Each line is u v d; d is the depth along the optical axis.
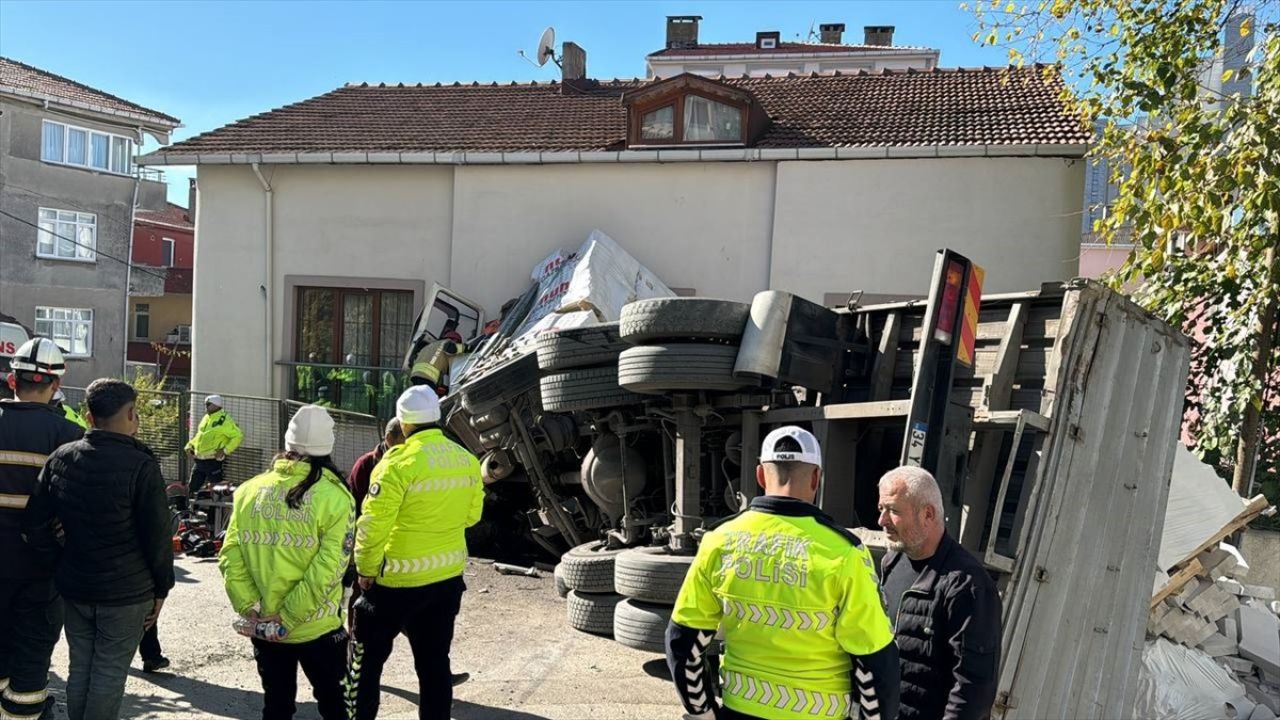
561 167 15.23
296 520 4.44
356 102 18.81
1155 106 8.94
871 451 6.31
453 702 6.00
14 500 4.80
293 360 16.20
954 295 5.18
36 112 31.62
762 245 14.55
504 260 15.39
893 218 14.05
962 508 5.26
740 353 6.23
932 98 16.33
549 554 10.38
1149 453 5.86
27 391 4.98
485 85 19.70
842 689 3.17
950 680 3.51
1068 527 5.16
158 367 35.25
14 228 31.23
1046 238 13.55
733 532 3.28
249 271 16.28
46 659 4.94
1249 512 7.05
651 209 14.92
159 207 35.09
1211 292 8.96
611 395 7.40
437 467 4.97
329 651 4.56
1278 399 9.53
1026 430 5.05
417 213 15.77
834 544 3.18
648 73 34.75
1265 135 7.84
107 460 4.48
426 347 13.66
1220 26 8.91
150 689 5.95
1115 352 5.49
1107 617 5.52
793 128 15.28
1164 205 8.77
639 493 7.90
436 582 5.01
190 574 9.14
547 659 6.85
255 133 17.05
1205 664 6.77
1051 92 15.74
